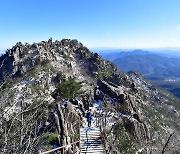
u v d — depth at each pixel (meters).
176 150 46.75
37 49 139.75
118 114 55.84
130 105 68.19
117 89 71.06
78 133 34.41
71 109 43.41
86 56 161.12
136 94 130.62
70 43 177.88
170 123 129.25
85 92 64.19
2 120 6.23
